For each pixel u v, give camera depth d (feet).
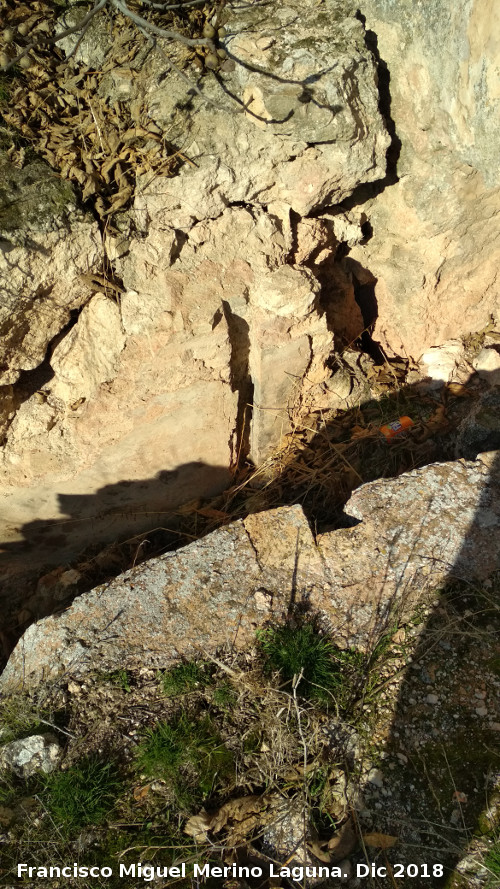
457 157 6.33
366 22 6.01
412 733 4.62
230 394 6.87
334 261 7.48
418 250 7.25
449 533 5.40
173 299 5.98
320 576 5.24
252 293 6.42
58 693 4.79
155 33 5.81
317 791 4.42
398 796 4.41
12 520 6.97
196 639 4.98
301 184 6.04
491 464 5.78
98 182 5.54
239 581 5.21
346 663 4.90
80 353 6.10
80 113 5.74
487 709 4.69
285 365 7.04
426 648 4.93
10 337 5.59
